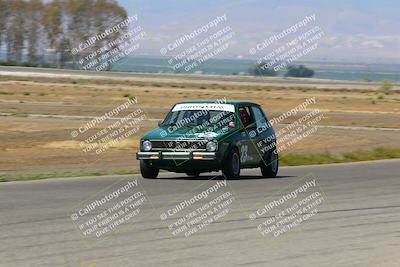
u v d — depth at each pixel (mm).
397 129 81625
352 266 16594
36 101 112000
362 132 75875
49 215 24016
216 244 19266
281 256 17703
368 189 32281
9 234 20562
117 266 16547
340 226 22250
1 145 55781
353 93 173250
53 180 35656
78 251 18266
